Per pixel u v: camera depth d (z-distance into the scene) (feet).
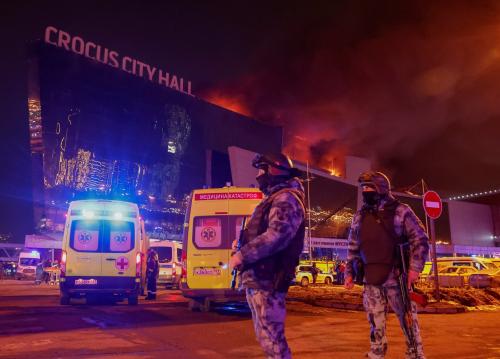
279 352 9.34
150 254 53.88
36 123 176.76
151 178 206.80
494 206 268.82
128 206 43.34
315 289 68.03
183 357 18.43
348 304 39.09
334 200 230.89
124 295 42.39
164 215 208.64
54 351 19.35
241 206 37.40
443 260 87.15
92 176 184.96
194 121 235.20
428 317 34.24
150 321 30.27
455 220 253.24
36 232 167.94
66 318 31.30
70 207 42.24
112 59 203.21
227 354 19.11
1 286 93.61
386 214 13.57
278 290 9.40
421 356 13.11
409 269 13.23
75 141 182.50
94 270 41.19
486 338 23.90
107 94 197.36
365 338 23.29
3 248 227.81
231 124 256.32
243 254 9.16
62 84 183.32
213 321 30.55
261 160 10.08
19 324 27.96
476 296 46.73
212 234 37.14
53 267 106.73
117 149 195.93
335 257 222.48
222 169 245.24
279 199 9.52
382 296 13.46
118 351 19.51
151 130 212.02
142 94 211.41
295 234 9.62
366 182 13.87
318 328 27.02
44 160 173.47
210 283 36.37
